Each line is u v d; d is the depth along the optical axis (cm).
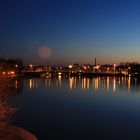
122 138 3403
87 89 11381
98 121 4422
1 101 2738
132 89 11644
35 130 3678
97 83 15950
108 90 11038
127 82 17412
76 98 7981
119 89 11594
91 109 5766
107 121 4422
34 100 7194
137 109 5841
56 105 6331
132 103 6950
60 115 4903
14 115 4628
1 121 2859
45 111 5325
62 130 3712
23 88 11281
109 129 3853
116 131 3744
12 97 7362
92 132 3644
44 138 3300
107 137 3447
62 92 9862
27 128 3784
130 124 4212
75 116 4838
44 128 3797
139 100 7644
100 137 3431
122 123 4278
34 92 9575
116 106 6319
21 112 5044
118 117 4812
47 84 14300
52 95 8731
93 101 7306
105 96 8706
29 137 2425
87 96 8638
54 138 3291
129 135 3550
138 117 4819
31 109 5531
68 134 3512
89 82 16975
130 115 5044
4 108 2572
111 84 15025
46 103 6669
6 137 2447
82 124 4134
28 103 6525
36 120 4347
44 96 8338
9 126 2644
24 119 4384
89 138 3356
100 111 5497
